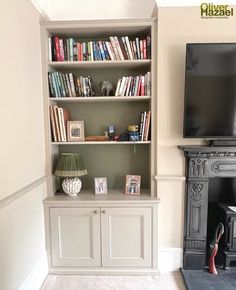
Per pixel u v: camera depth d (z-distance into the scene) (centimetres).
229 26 201
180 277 207
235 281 196
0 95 140
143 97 212
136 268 211
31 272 181
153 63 207
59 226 210
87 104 242
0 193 138
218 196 235
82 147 246
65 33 221
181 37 203
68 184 217
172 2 200
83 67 231
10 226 150
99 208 206
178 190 213
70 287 194
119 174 246
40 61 208
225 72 192
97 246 210
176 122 209
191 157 204
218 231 210
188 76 193
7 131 148
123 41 212
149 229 208
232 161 205
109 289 191
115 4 232
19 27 168
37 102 201
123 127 242
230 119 196
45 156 216
